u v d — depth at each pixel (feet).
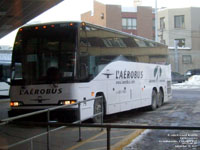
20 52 35.60
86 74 35.12
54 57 34.12
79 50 33.99
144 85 52.47
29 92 34.58
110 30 41.78
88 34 36.17
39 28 35.14
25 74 34.99
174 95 87.45
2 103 67.46
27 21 67.26
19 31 35.99
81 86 34.06
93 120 36.06
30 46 35.24
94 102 36.47
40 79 34.22
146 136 31.81
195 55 201.16
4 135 23.99
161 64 62.34
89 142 26.99
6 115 47.34
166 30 207.82
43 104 33.96
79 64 33.88
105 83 39.52
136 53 50.08
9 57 80.64
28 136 25.79
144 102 52.06
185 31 203.92
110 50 41.29
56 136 28.14
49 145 24.14
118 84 43.11
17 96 35.09
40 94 34.12
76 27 34.09
